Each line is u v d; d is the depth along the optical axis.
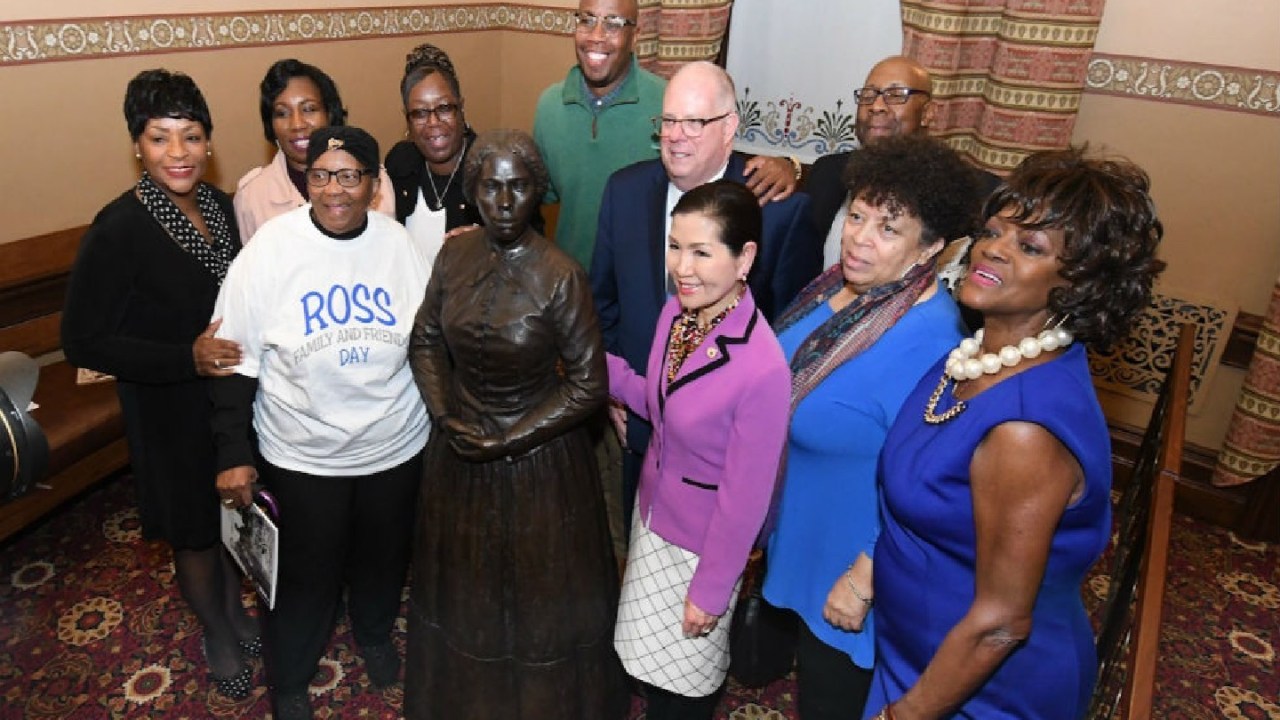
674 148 2.06
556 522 1.97
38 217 3.11
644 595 1.96
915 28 3.40
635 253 2.24
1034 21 3.20
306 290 1.90
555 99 2.80
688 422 1.74
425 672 2.15
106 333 2.01
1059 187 1.19
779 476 1.80
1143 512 2.05
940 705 1.33
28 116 3.00
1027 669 1.37
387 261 1.99
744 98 4.20
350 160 1.83
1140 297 1.22
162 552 3.03
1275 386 3.20
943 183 1.58
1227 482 3.41
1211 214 3.35
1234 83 3.19
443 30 4.72
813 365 1.74
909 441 1.42
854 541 1.75
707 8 3.82
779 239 2.13
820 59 3.96
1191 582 3.18
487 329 1.83
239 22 3.63
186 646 2.62
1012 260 1.24
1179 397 2.19
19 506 2.90
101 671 2.52
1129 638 1.45
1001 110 3.36
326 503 2.06
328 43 4.07
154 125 2.00
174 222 2.10
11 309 3.01
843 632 1.80
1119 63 3.38
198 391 2.14
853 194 1.68
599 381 1.88
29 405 1.34
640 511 1.99
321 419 1.95
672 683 1.98
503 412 1.92
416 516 2.12
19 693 2.42
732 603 1.94
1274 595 3.13
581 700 2.16
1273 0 3.05
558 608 2.02
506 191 1.71
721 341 1.70
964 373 1.33
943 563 1.38
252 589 2.85
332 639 2.68
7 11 2.87
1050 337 1.26
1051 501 1.21
